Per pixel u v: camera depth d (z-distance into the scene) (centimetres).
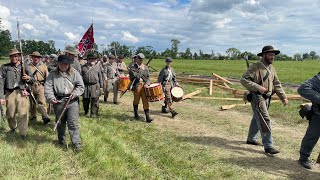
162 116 1221
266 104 800
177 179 640
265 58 797
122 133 939
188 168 703
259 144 871
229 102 1518
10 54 812
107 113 1229
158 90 1098
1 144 737
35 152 707
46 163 651
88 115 1177
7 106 824
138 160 706
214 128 1049
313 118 698
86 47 1500
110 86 1521
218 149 832
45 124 977
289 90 1995
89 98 1140
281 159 768
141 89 1123
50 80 750
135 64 1132
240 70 4806
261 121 789
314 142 706
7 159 651
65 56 745
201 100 1575
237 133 991
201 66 6041
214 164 729
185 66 5919
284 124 1120
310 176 675
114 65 1605
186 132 994
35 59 988
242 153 804
